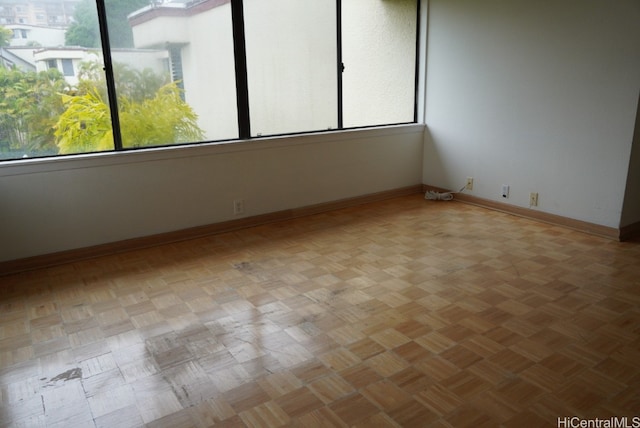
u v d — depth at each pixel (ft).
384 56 15.74
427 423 5.96
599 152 12.04
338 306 9.04
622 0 11.00
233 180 13.35
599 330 8.01
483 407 6.23
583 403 6.27
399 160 16.56
